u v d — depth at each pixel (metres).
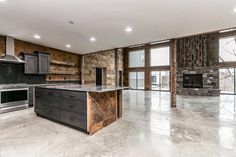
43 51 6.48
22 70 5.79
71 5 2.92
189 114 4.38
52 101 3.74
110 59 11.80
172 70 5.47
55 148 2.33
